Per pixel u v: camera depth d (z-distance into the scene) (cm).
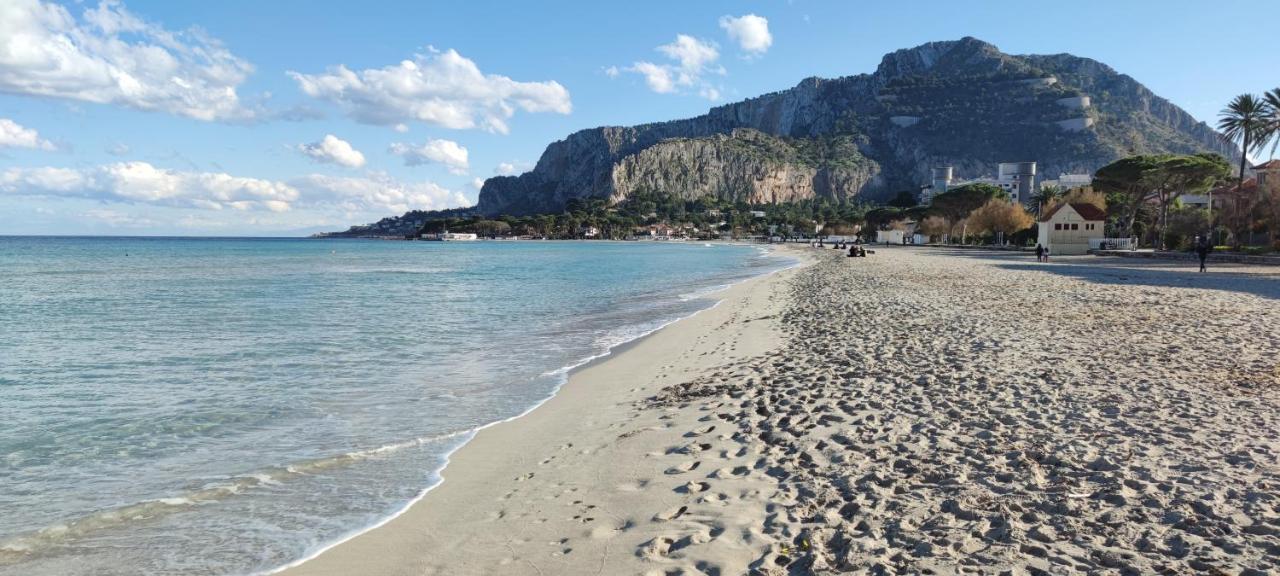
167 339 1830
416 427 937
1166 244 6775
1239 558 419
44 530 607
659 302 2778
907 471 610
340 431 922
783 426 789
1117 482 557
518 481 689
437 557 520
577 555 496
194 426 959
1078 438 687
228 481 726
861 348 1298
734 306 2406
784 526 509
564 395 1116
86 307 2745
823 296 2502
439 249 15262
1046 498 531
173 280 4591
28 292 3562
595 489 641
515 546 526
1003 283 2928
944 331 1488
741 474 638
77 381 1288
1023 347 1255
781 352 1324
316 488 697
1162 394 866
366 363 1448
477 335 1867
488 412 1019
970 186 11906
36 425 973
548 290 3572
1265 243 5966
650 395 1058
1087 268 4256
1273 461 596
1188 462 602
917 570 422
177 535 591
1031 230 9306
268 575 512
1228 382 932
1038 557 434
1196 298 2153
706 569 451
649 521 547
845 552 455
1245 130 6006
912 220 15488
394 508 636
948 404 844
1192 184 6988
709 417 867
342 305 2775
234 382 1263
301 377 1303
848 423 779
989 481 573
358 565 516
